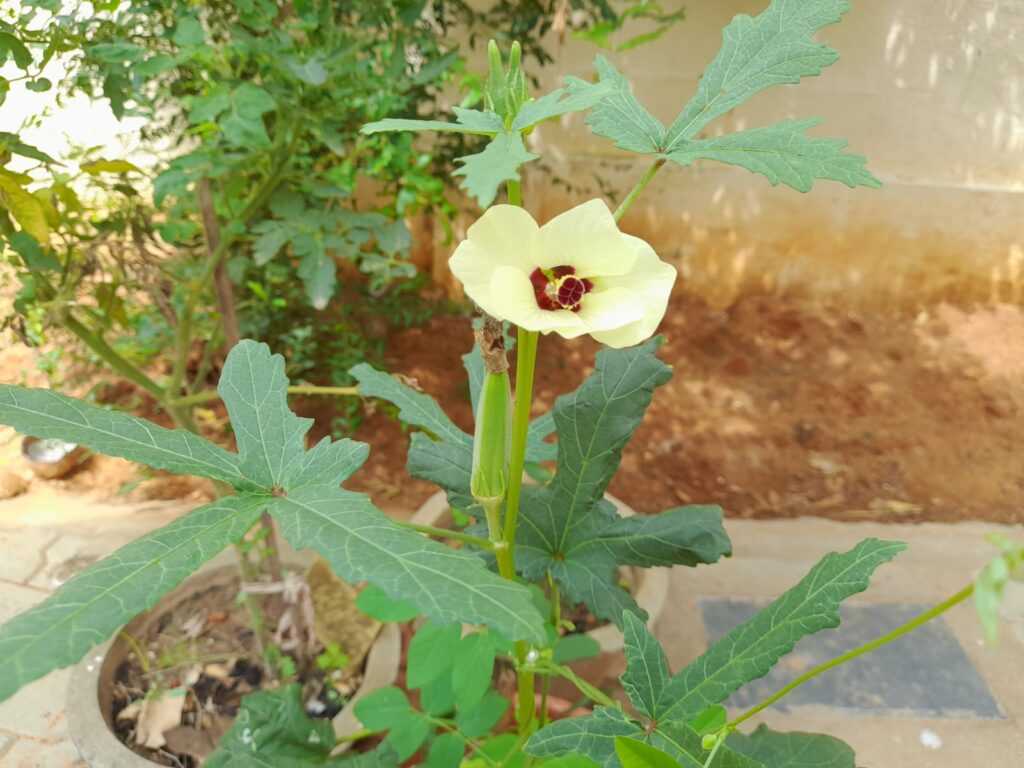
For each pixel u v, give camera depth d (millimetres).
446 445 401
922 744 611
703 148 296
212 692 564
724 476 857
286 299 834
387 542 245
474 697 396
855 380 1001
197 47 492
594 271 248
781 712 635
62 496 773
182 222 626
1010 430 933
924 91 1002
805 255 1105
